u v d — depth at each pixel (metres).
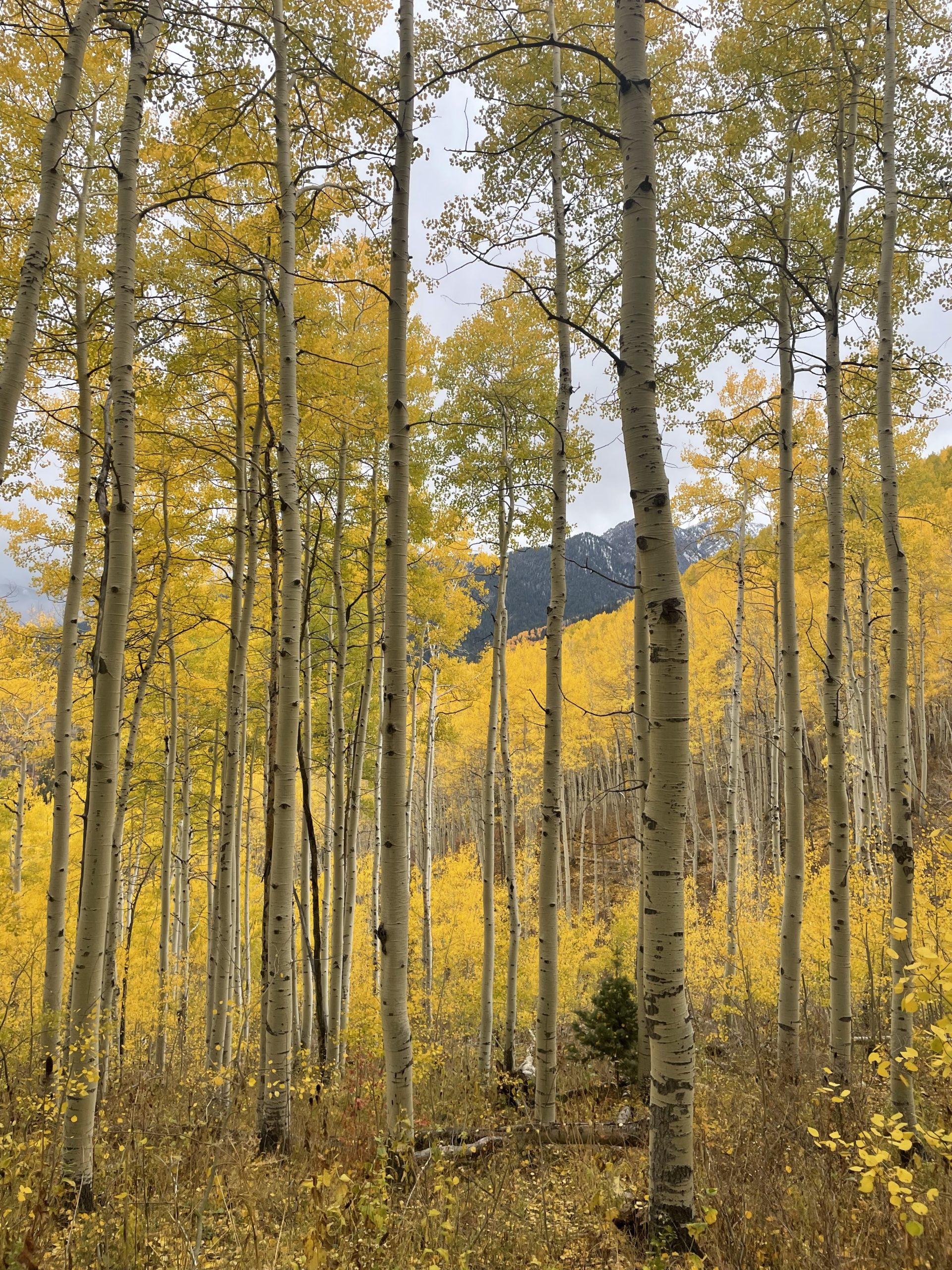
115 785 4.47
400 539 4.74
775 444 9.02
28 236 7.05
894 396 7.90
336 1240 3.13
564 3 7.42
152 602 10.03
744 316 7.88
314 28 6.45
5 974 9.55
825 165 7.52
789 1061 5.90
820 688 22.53
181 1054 10.09
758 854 24.56
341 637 9.36
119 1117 5.58
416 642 13.30
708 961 14.06
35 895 12.55
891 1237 2.94
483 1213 3.50
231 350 7.76
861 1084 5.11
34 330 4.17
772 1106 4.61
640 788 5.83
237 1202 3.73
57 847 6.75
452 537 11.14
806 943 11.74
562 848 25.52
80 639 7.53
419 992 11.43
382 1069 7.98
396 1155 4.01
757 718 25.02
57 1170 4.04
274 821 5.48
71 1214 3.44
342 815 9.34
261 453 8.58
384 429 9.31
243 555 8.54
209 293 7.28
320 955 7.33
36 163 7.33
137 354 7.55
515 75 7.16
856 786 15.10
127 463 4.59
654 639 3.27
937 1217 2.96
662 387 8.47
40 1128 4.78
